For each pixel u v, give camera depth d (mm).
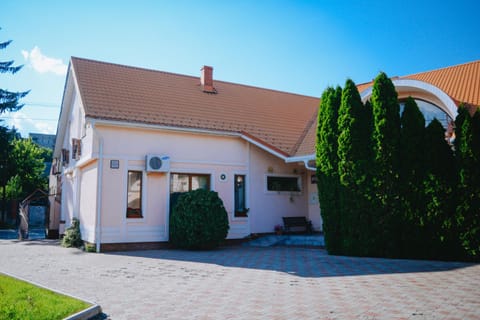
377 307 6281
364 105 12867
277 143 18297
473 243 10359
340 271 9656
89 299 7184
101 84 17578
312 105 24281
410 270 9398
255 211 18438
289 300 6918
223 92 21484
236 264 11281
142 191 15820
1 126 33344
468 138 10586
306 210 19969
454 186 10836
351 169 12430
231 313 6191
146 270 10383
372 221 12023
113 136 15383
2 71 34625
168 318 5988
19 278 9062
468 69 16578
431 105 14266
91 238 15266
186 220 15000
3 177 34969
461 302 6391
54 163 24875
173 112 17453
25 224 22156
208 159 17453
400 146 11836
